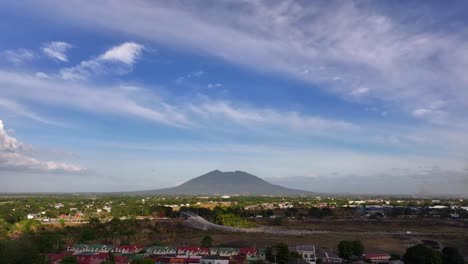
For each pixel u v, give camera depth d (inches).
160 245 7303.2
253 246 7642.7
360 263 6003.9
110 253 5841.5
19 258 5275.6
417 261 5620.1
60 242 7352.4
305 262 5856.3
